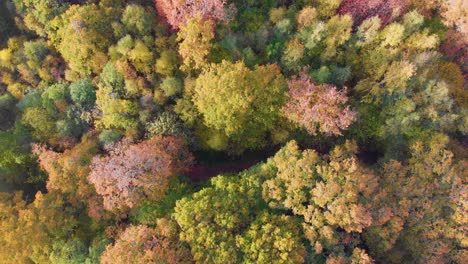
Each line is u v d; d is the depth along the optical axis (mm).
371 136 39406
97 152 37625
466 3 36812
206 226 31016
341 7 39125
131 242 30891
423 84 36750
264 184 33125
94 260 32094
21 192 35875
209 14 36125
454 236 33438
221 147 39000
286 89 36312
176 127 38406
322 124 36000
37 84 42812
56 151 40156
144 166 33438
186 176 40594
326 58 37688
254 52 39094
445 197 33844
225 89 33875
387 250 34938
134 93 37812
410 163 35562
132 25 37531
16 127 39438
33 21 40812
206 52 35438
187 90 37125
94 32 37625
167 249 30641
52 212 33656
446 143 36406
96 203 34594
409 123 36719
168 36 38938
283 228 31297
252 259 29984
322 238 31406
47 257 33875
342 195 31359
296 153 33594
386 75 36250
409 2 39219
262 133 40031
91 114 39000
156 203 35719
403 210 33188
